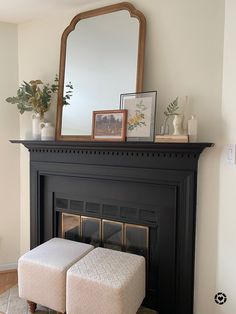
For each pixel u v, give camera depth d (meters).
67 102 2.23
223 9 1.67
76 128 2.18
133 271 1.68
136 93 1.91
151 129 1.85
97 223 2.24
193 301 1.80
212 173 1.72
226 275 1.65
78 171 2.18
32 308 1.95
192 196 1.75
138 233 2.07
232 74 1.58
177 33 1.81
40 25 2.39
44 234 2.43
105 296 1.54
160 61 1.87
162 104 1.88
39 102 2.25
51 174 2.32
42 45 2.40
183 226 1.80
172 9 1.82
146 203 1.97
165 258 1.91
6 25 2.46
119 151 1.95
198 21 1.74
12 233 2.60
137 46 1.92
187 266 1.79
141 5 1.93
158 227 1.94
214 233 1.73
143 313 1.95
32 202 2.43
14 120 2.54
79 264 1.75
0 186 2.54
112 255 1.88
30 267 1.83
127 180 1.98
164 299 1.93
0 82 2.47
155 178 1.87
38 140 2.22
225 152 1.65
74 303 1.64
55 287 1.74
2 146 2.52
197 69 1.75
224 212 1.66
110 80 2.04
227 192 1.63
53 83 2.36
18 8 2.20
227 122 1.63
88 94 2.13
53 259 1.84
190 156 1.73
